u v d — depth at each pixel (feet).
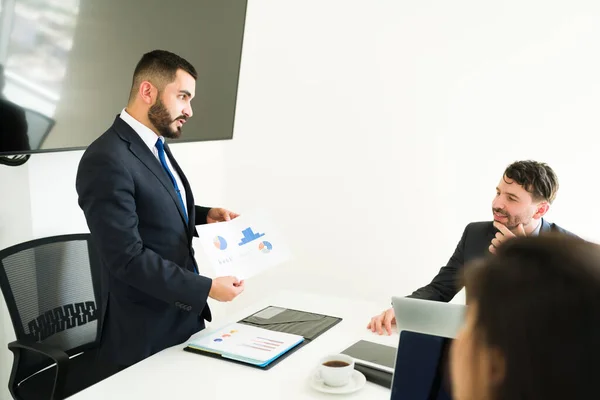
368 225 10.16
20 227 7.28
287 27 10.32
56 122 6.84
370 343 5.35
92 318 6.81
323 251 10.62
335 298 7.03
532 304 1.06
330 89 10.16
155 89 5.74
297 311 6.45
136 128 5.82
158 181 5.73
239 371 4.81
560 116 8.54
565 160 8.59
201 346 5.28
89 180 5.32
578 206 8.58
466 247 6.93
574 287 1.04
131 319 5.64
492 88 8.91
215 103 9.45
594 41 8.21
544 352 1.03
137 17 7.61
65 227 7.85
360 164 10.08
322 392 4.40
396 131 9.70
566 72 8.43
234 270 5.62
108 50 7.29
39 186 7.45
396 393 2.69
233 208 11.40
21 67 6.31
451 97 9.20
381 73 9.68
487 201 9.18
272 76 10.61
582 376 1.00
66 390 5.93
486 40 8.86
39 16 6.36
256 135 10.93
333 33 9.97
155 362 5.02
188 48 8.59
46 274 6.42
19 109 6.39
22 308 6.09
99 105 7.34
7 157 6.81
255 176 11.07
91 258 6.86
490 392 1.08
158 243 5.71
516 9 8.61
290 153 10.69
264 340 5.41
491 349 1.09
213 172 11.07
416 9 9.26
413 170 9.64
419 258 9.79
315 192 10.57
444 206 9.48
